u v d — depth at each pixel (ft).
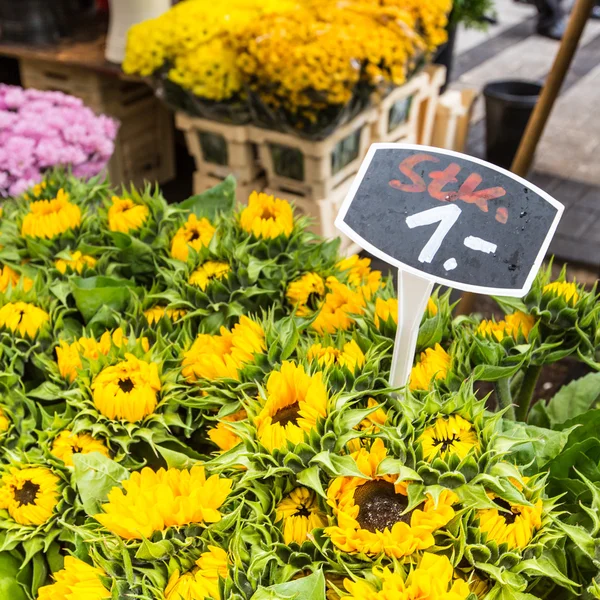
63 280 4.26
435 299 3.49
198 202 5.00
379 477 2.77
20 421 3.51
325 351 3.13
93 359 3.44
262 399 2.83
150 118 11.31
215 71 8.01
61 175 5.03
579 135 14.15
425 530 2.50
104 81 10.37
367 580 2.46
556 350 3.55
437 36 8.90
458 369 3.19
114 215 4.39
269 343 3.19
